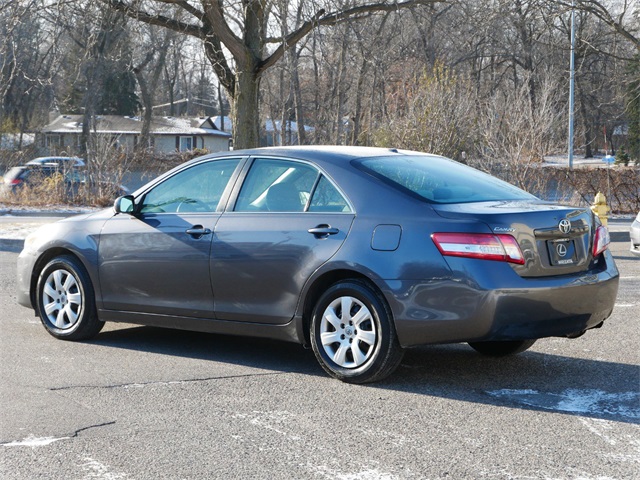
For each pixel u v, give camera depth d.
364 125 42.78
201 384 6.08
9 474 4.31
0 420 5.18
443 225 5.75
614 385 6.08
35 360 6.79
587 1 30.59
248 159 6.81
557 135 27.77
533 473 4.31
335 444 4.77
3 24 18.91
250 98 20.30
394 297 5.81
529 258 5.70
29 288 7.79
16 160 37.97
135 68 58.41
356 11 20.05
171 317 6.95
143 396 5.75
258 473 4.32
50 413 5.34
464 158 25.05
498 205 6.01
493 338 5.67
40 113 61.50
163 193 7.16
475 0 21.84
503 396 5.78
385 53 35.62
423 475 4.29
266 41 20.62
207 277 6.67
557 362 6.81
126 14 20.16
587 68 53.22
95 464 4.45
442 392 5.88
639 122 59.81
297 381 6.18
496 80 53.00
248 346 7.39
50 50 22.23
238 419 5.24
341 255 6.03
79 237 7.43
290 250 6.27
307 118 67.31
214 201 6.83
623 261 14.32
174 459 4.53
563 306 5.79
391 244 5.88
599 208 16.72
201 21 21.61
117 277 7.19
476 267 5.62
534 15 23.00
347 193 6.19
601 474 4.30
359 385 6.06
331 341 6.14
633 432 4.99
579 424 5.14
